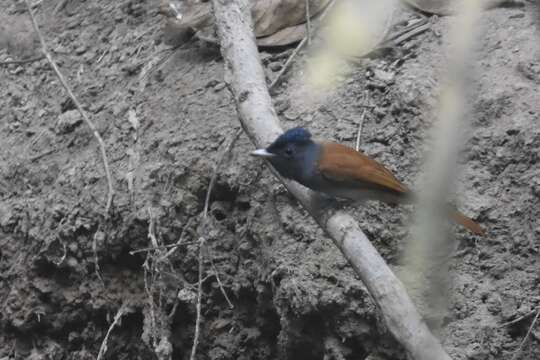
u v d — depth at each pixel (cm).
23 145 1218
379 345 849
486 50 988
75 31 1314
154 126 1102
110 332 1096
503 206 882
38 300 1145
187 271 1023
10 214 1168
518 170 897
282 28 1116
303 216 928
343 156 816
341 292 863
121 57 1230
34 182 1175
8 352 1182
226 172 1001
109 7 1319
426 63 1004
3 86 1305
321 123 996
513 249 862
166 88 1139
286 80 1063
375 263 682
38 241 1130
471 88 938
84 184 1111
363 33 1070
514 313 826
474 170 905
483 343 817
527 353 811
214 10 953
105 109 1173
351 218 732
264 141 854
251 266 974
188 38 1184
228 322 1011
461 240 870
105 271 1096
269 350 997
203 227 972
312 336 905
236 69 912
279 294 902
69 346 1155
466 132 921
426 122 945
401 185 822
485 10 1035
